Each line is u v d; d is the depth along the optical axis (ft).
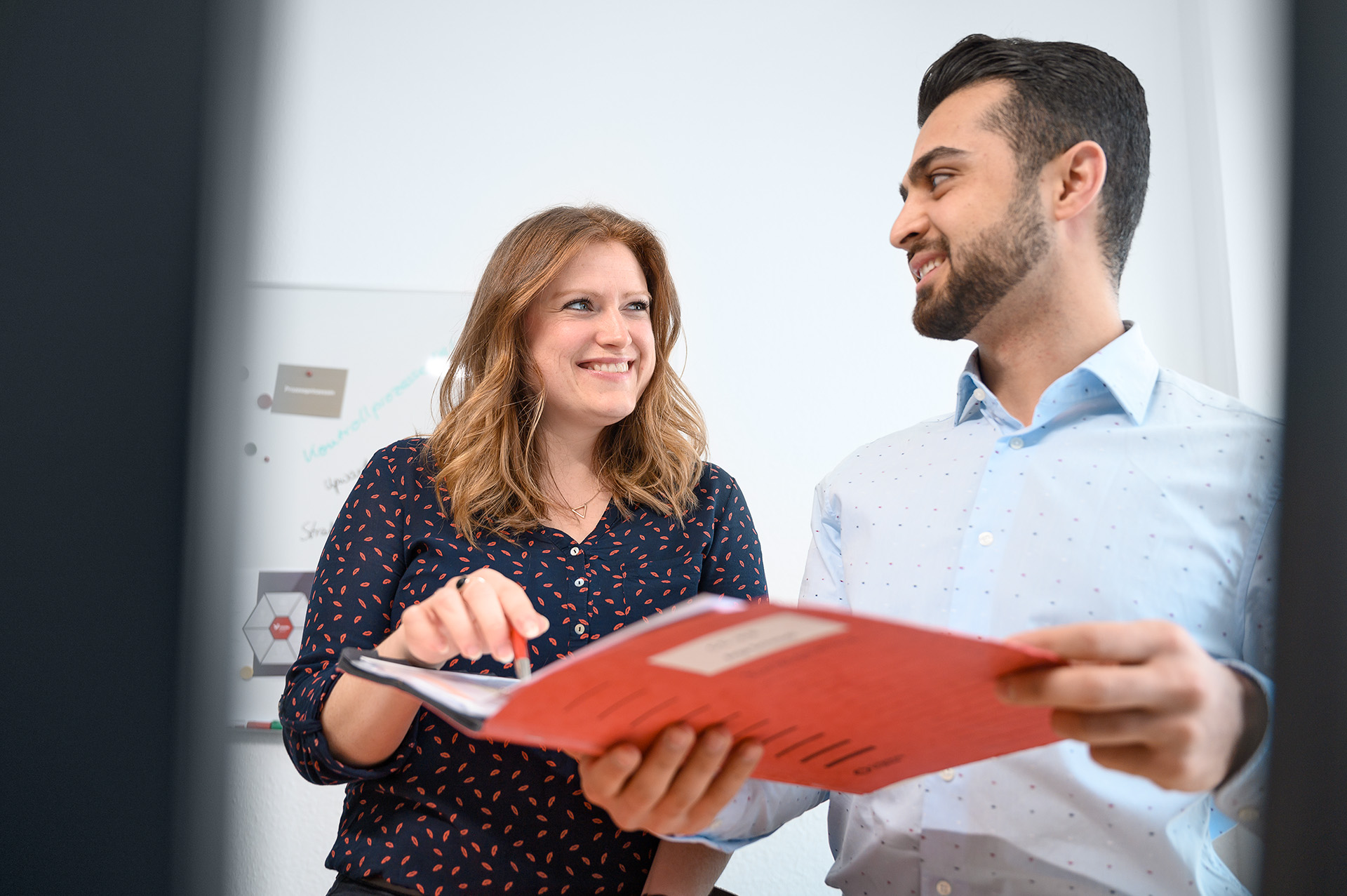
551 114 6.63
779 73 6.63
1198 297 6.08
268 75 6.55
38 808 5.66
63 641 5.84
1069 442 3.33
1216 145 6.05
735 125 6.61
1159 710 2.01
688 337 6.46
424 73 6.64
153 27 6.49
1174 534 3.08
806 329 6.46
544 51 6.68
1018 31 6.48
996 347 3.53
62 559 5.93
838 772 2.43
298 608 6.03
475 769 3.40
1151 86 6.30
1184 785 2.11
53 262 6.22
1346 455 3.34
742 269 6.51
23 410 6.06
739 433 6.37
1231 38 6.08
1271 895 3.23
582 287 3.99
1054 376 3.45
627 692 1.87
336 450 6.22
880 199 6.54
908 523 3.51
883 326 6.45
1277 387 4.01
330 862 3.44
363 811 3.44
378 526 3.83
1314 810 3.19
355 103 6.59
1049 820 2.93
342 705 3.16
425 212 6.52
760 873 5.80
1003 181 3.28
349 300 6.38
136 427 6.11
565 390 3.94
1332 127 4.15
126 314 6.22
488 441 3.93
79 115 6.38
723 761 2.25
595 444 4.27
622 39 6.68
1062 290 3.34
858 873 3.30
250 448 6.18
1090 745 2.21
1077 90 3.27
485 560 3.74
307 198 6.48
